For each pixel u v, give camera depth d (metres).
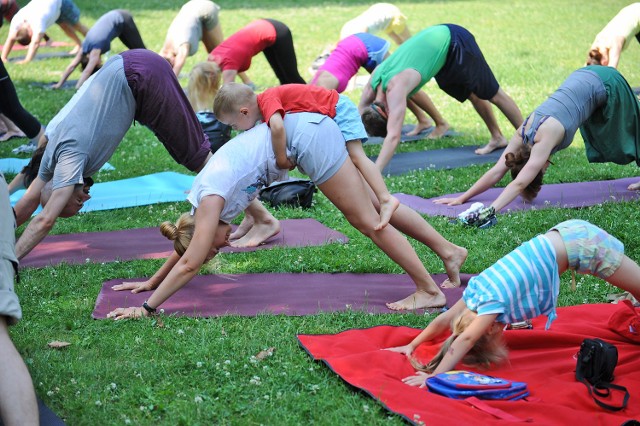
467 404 3.42
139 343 4.08
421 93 9.08
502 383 3.51
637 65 13.20
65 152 5.01
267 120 4.38
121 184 7.43
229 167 4.36
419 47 7.40
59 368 3.78
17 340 4.14
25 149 8.47
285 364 3.81
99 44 11.05
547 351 4.01
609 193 6.82
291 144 4.42
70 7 13.42
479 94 8.02
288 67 9.83
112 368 3.78
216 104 4.48
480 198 6.87
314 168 4.44
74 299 4.74
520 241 5.70
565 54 14.54
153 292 4.81
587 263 3.86
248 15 19.66
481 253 5.47
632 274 3.85
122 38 11.41
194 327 4.33
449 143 8.98
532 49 15.10
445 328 3.91
